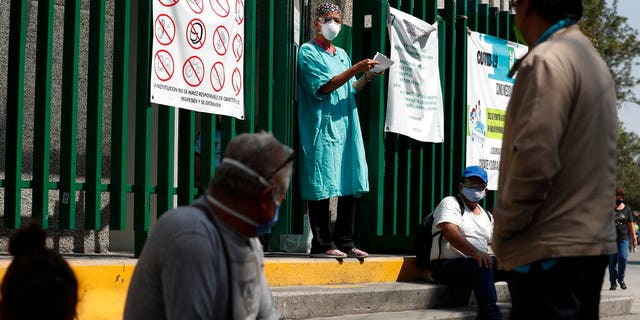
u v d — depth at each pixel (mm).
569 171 3439
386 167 8828
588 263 3502
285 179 3057
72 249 7398
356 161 7734
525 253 3482
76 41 6238
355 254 7586
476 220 7523
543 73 3408
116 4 6379
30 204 7090
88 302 5492
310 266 7086
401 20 8609
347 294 6777
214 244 2965
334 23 7641
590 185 3441
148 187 6500
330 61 7688
